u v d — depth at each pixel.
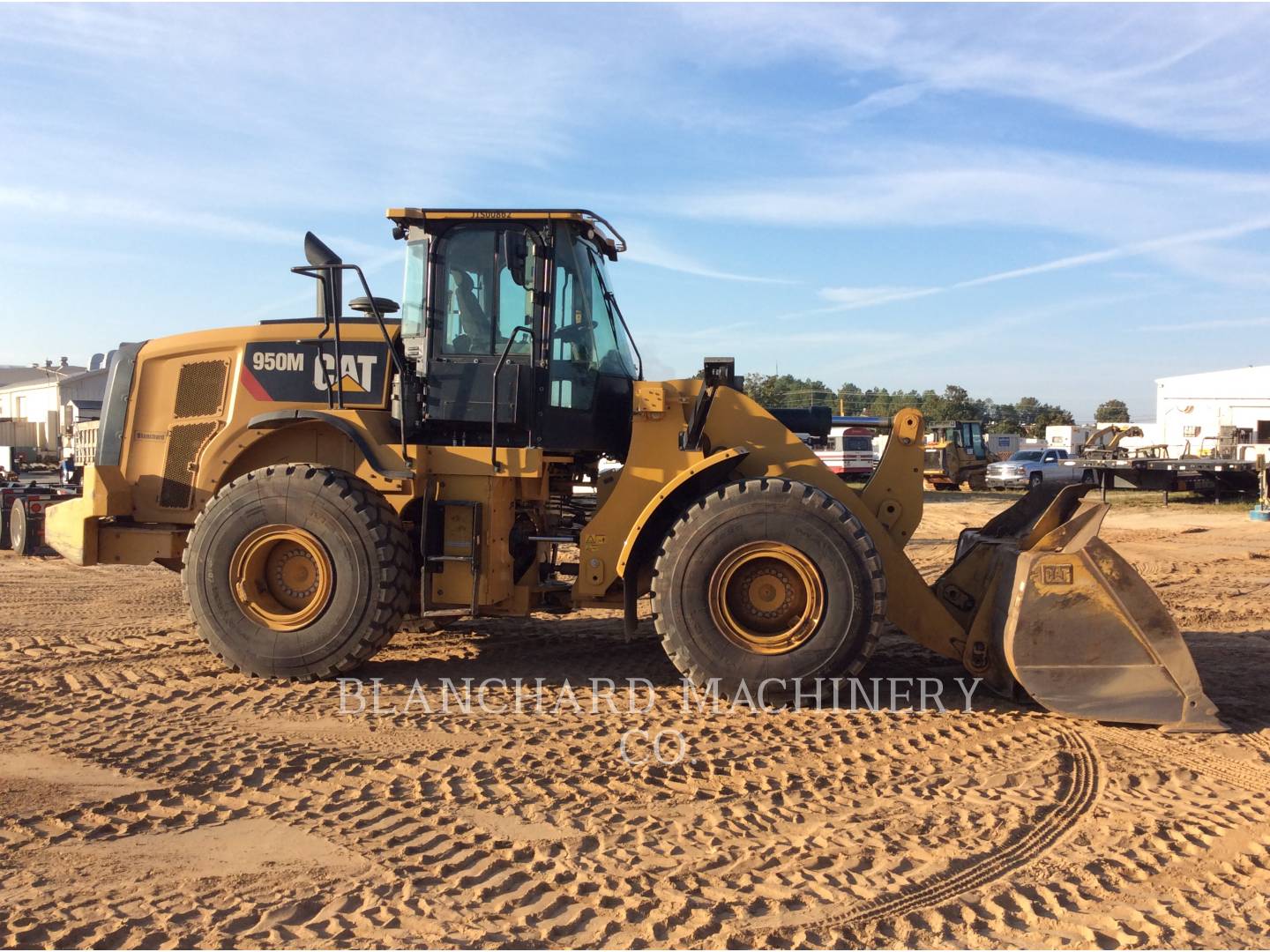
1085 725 4.98
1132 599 4.93
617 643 6.91
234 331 6.46
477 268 6.06
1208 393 36.75
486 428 6.12
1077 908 3.11
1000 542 5.62
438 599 5.88
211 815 3.79
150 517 6.48
